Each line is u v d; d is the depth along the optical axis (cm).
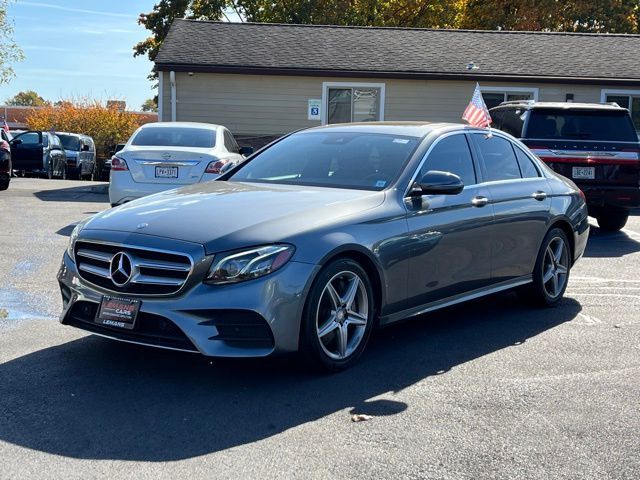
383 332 584
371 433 385
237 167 610
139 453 356
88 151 3064
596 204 1088
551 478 339
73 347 516
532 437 384
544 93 1998
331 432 385
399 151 557
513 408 423
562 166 1073
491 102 2009
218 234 436
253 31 2159
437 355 523
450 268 553
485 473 343
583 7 3294
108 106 4419
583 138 1109
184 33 2100
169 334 428
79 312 471
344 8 3134
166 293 430
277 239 438
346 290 477
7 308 617
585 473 345
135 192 1032
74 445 364
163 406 415
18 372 464
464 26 3419
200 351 419
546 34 2292
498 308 672
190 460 350
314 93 1962
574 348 545
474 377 476
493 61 2036
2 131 1675
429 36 2220
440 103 1991
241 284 425
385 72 1933
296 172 569
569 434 388
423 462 353
